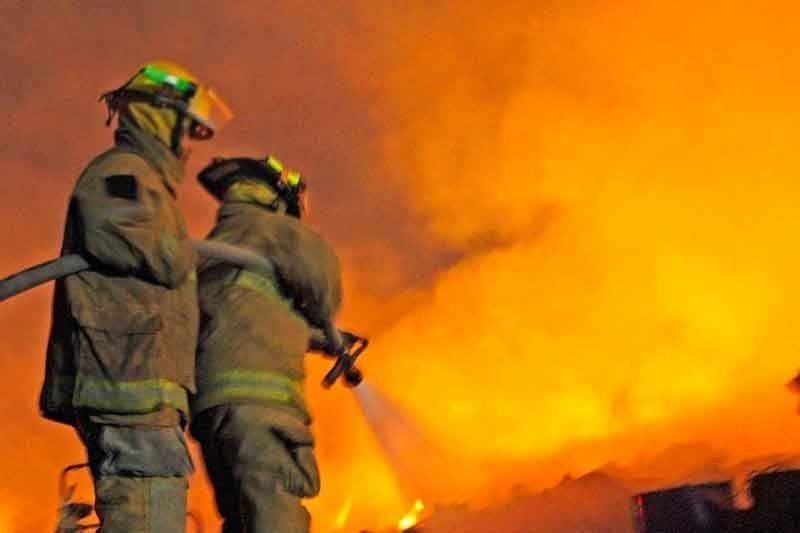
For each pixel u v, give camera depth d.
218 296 4.42
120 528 3.70
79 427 3.91
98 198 3.81
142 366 3.76
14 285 3.70
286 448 4.32
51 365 3.92
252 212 4.59
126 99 4.12
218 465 4.38
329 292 4.54
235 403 4.27
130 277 3.83
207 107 4.21
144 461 3.73
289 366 4.42
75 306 3.77
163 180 4.04
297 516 4.24
